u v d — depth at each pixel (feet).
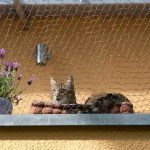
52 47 24.93
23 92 23.24
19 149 17.13
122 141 17.10
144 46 24.50
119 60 24.43
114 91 23.85
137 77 24.09
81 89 23.86
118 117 17.02
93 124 16.97
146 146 17.02
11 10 24.18
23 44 24.47
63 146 17.11
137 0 22.84
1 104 19.36
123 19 24.72
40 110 18.70
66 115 17.10
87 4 23.08
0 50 21.66
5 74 20.67
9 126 17.21
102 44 24.71
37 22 24.77
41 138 17.20
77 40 24.89
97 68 24.35
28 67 24.13
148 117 16.99
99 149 17.04
